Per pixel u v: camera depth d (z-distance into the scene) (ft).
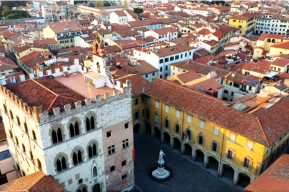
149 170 247.50
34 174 172.76
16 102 173.06
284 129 210.79
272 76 323.78
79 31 608.60
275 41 530.27
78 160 179.63
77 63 236.22
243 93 318.24
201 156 263.90
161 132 279.49
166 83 277.85
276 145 214.48
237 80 322.96
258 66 364.99
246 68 360.48
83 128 173.78
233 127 211.00
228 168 247.91
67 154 171.73
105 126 185.57
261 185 150.92
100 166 193.06
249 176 211.82
